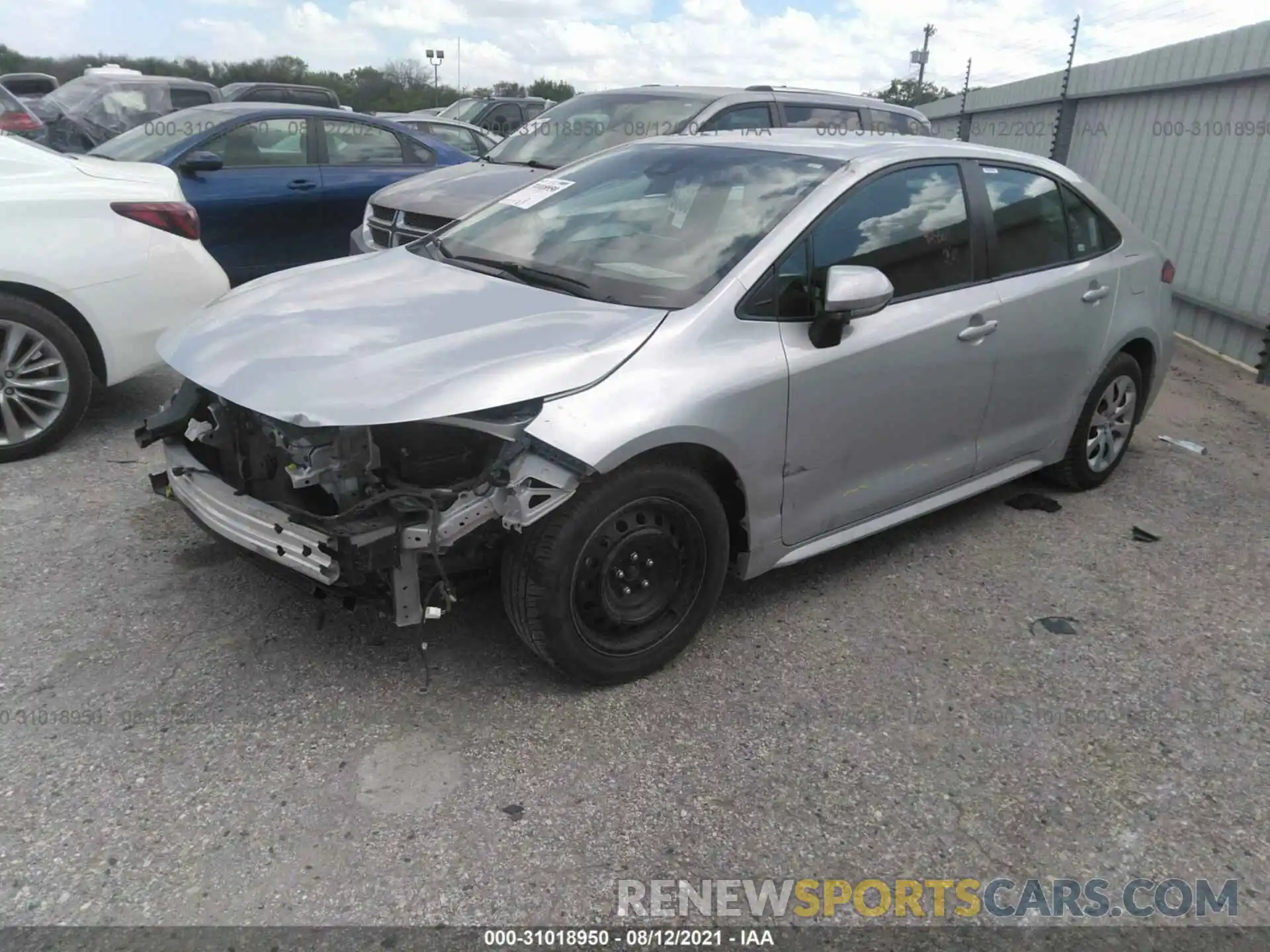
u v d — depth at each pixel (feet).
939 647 11.68
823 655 11.35
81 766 8.87
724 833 8.57
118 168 17.03
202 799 8.58
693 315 10.36
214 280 17.19
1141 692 10.96
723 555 10.82
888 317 11.96
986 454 14.10
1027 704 10.64
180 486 10.62
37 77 53.47
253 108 25.76
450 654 10.88
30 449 15.46
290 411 8.86
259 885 7.74
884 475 12.56
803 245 11.23
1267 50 24.77
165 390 19.33
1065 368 14.83
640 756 9.45
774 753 9.62
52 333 15.19
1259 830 8.96
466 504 9.12
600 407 9.35
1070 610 12.70
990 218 13.60
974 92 57.31
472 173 22.71
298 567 9.07
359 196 26.73
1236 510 16.24
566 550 9.46
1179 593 13.29
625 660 10.34
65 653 10.49
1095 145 36.45
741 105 24.20
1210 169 27.76
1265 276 25.02
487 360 9.37
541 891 7.86
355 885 7.79
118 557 12.57
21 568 12.14
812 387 11.02
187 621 11.21
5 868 7.73
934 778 9.41
